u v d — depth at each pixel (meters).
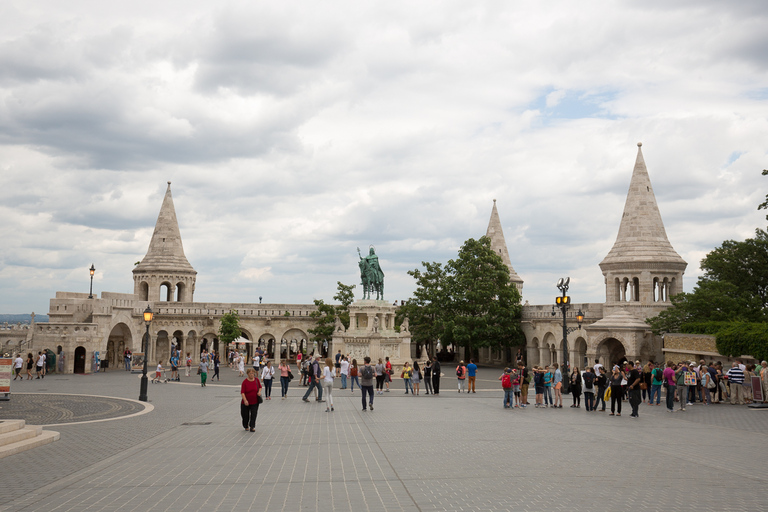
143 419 25.30
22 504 12.28
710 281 54.72
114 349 68.50
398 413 27.84
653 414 28.78
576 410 30.56
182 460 16.62
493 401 35.06
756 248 55.81
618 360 62.44
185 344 80.19
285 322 84.38
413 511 11.65
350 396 37.38
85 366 55.91
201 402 32.22
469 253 77.06
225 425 23.53
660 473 14.87
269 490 13.29
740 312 50.69
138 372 56.88
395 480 14.15
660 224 67.69
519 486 13.52
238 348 83.62
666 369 30.09
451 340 76.88
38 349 55.75
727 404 33.59
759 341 37.91
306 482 14.01
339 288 83.75
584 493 12.91
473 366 41.41
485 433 21.50
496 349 78.19
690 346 46.00
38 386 41.25
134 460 16.66
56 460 16.72
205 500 12.51
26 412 27.31
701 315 52.25
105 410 28.20
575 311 68.62
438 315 78.88
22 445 18.12
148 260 85.44
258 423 24.22
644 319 63.59
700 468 15.51
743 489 13.30
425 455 17.19
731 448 18.80
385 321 62.59
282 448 18.41
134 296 71.94
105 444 19.25
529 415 27.75
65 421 24.62
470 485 13.64
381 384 40.81
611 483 13.80
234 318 75.56
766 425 24.81
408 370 40.00
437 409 29.86
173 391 39.06
